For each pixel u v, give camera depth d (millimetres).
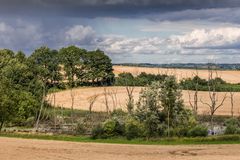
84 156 63000
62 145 75438
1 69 164000
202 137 86125
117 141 84250
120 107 146000
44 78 193625
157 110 94562
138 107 95375
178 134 90625
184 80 181500
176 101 95625
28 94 126875
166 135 90812
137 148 73250
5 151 66000
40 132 103562
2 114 103938
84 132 100750
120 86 195625
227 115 134750
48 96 171250
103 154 65188
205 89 179125
